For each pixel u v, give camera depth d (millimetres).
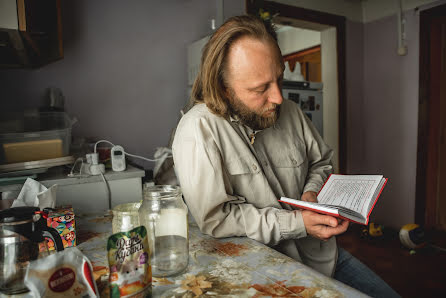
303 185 1153
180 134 928
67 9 2045
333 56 3297
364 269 1120
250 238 841
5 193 1104
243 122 953
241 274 624
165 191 637
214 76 894
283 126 1133
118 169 1749
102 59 2191
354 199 862
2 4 1226
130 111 2322
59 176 1598
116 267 477
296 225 833
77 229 904
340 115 3295
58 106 1972
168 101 2465
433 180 2963
